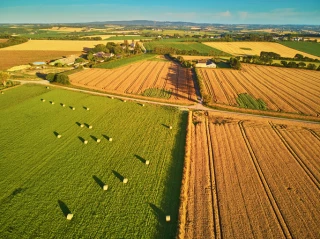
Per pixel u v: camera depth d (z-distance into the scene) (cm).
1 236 2262
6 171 3161
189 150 3809
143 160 3516
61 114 5072
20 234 2295
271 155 3766
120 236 2312
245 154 3775
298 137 4369
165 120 4916
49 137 4091
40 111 5197
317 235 2405
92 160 3478
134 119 4925
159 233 2369
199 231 2408
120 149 3791
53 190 2861
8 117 4834
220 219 2556
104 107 5538
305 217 2616
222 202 2780
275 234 2403
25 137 4059
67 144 3888
